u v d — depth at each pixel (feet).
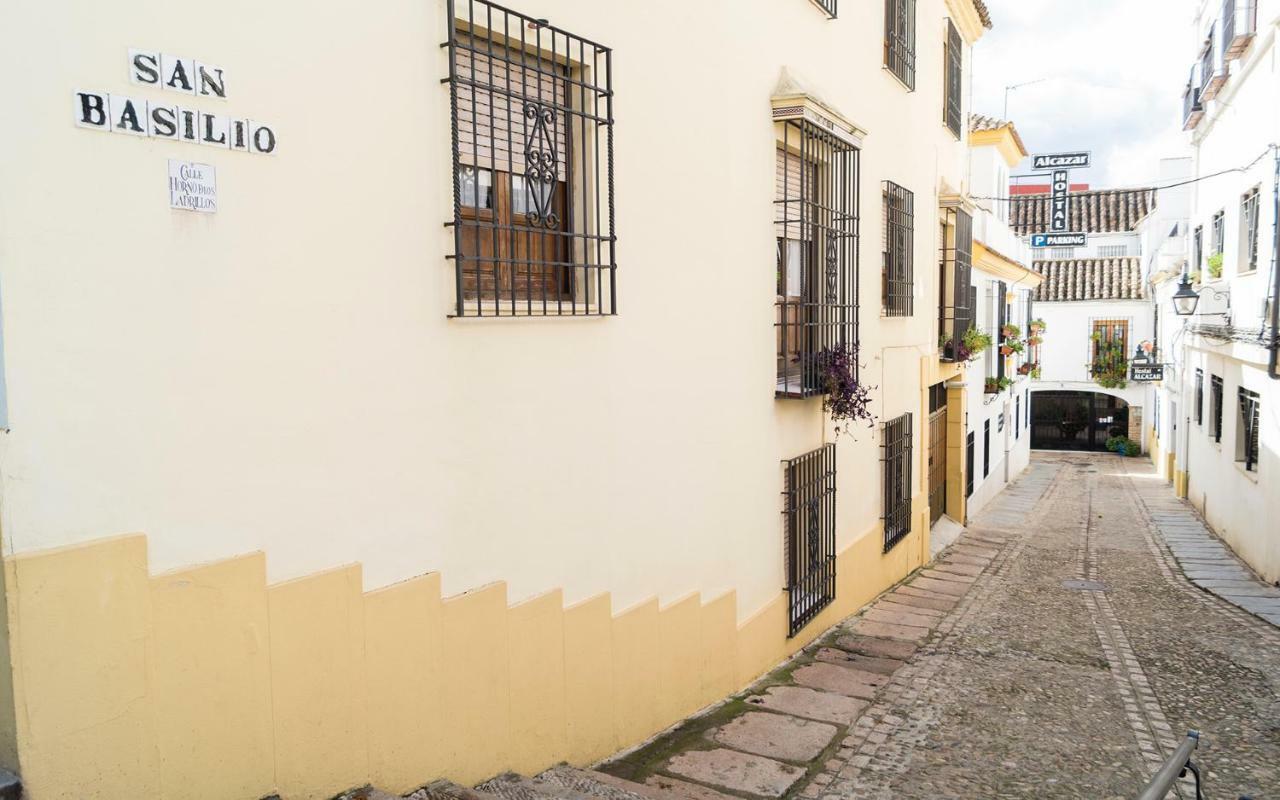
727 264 21.80
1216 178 52.08
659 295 19.07
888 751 19.76
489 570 14.93
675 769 17.84
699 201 20.44
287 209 11.56
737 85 21.94
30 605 9.25
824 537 28.68
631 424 18.33
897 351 36.68
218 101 10.73
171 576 10.43
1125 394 107.24
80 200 9.54
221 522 10.97
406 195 13.20
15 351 9.12
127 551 10.02
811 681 24.38
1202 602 36.42
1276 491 38.75
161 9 10.16
